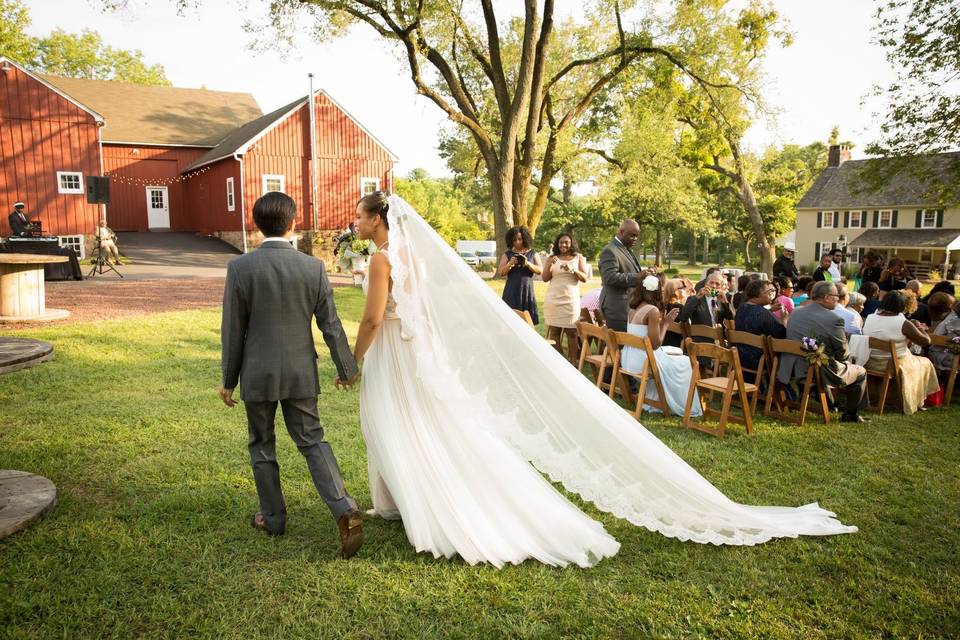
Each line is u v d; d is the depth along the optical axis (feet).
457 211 172.86
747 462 14.43
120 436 14.34
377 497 10.65
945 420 18.42
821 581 9.20
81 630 7.50
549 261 23.99
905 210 137.49
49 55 130.21
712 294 21.17
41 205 70.08
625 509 10.05
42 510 10.12
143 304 36.27
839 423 17.95
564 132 80.69
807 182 182.91
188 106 100.99
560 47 76.23
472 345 9.66
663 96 74.38
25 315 28.99
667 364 18.67
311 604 8.21
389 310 9.65
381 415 9.62
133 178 90.48
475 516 9.39
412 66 55.67
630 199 126.93
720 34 66.85
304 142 83.10
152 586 8.49
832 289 17.66
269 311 8.96
